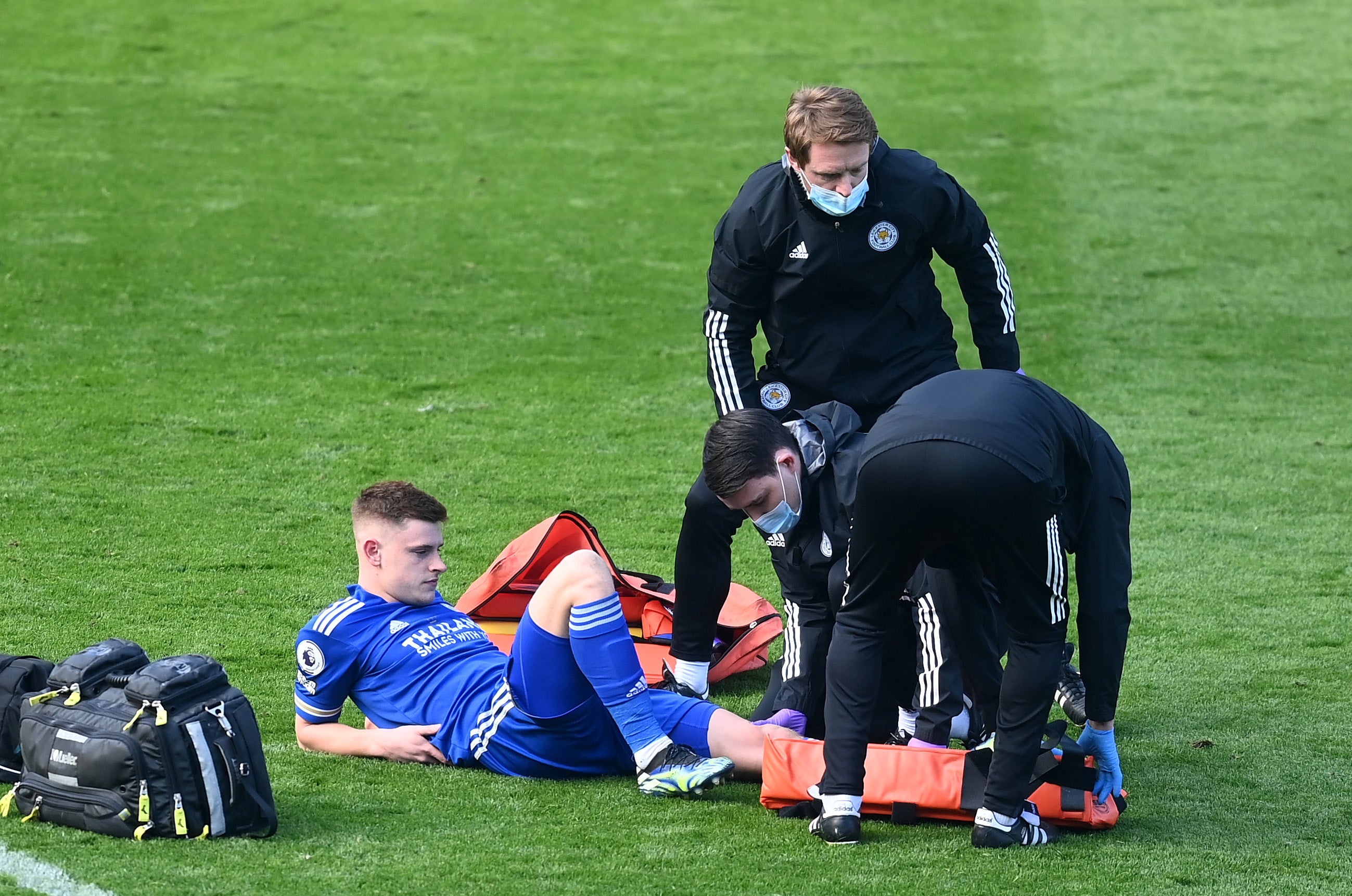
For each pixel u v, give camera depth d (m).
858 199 15.73
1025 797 13.62
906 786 14.22
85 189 46.47
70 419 29.41
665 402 32.38
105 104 55.75
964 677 15.80
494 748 15.29
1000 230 46.31
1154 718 17.70
